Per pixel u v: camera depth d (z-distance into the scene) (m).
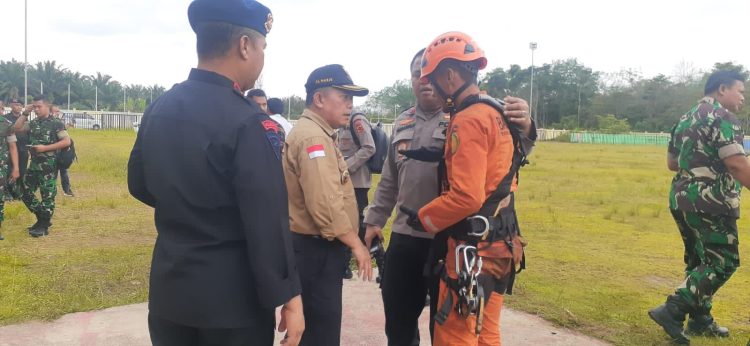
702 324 4.00
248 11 1.88
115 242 6.59
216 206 1.79
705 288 3.74
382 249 3.34
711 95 3.84
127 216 8.37
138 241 6.68
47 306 4.20
